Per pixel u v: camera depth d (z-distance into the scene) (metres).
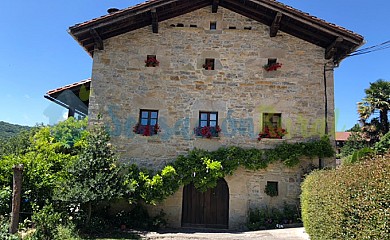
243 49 10.00
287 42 10.05
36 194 7.39
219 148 9.34
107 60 9.87
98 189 7.48
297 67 9.91
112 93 9.70
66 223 7.08
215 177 8.95
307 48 10.03
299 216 8.85
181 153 9.41
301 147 9.26
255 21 10.19
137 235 7.56
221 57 9.96
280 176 9.30
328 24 9.10
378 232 2.83
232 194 9.21
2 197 6.96
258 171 9.33
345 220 3.63
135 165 9.12
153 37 10.04
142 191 8.70
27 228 6.54
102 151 8.12
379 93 20.27
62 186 7.45
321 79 9.85
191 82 9.80
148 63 9.88
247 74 9.86
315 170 8.03
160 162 9.36
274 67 9.79
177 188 8.98
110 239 6.93
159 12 9.84
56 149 9.39
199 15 10.21
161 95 9.73
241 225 9.05
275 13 9.49
